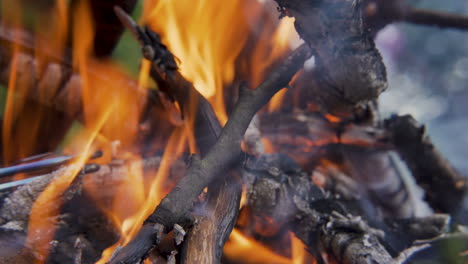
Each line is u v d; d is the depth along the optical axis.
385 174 1.85
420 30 7.32
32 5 2.03
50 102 1.93
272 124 1.80
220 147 1.14
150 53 1.42
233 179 1.18
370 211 1.74
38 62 1.89
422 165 1.79
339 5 1.08
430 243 1.44
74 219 1.43
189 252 1.02
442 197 1.82
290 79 1.26
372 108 1.69
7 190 1.39
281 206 1.38
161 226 0.97
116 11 1.53
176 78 1.41
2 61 1.89
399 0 1.44
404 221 1.68
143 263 1.04
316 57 1.34
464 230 1.55
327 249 1.27
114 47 2.03
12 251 1.25
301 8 1.12
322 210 1.49
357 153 1.80
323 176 1.79
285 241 1.50
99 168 1.45
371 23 1.41
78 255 1.28
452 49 7.34
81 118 1.94
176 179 1.53
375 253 1.16
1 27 1.91
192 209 1.12
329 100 1.52
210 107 1.34
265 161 1.55
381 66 1.26
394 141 1.76
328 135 1.74
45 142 2.20
